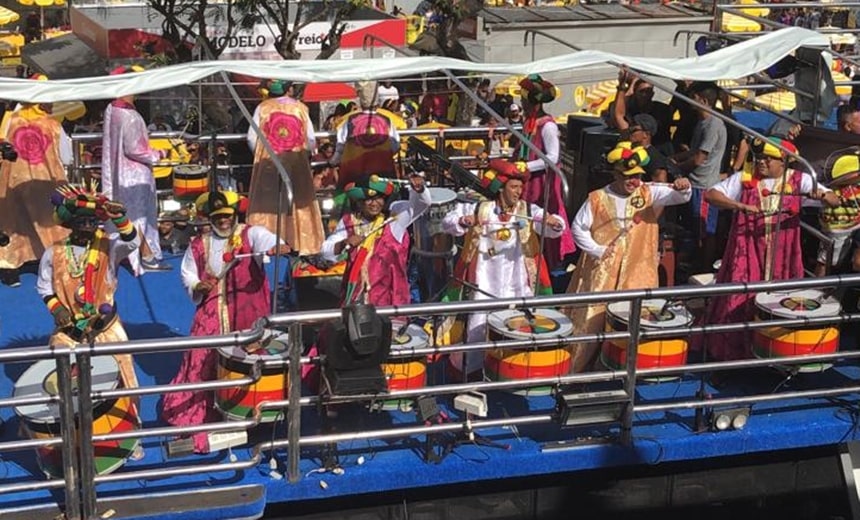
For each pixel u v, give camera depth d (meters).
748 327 5.95
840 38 14.16
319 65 6.80
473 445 5.76
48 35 22.95
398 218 6.05
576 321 6.50
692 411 6.23
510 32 18.98
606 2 22.17
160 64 13.79
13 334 7.35
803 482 6.30
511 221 6.30
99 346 4.84
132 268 8.23
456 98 12.34
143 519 5.12
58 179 8.17
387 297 6.03
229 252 5.78
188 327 7.51
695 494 6.18
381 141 8.30
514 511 5.95
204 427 5.19
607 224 6.45
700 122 8.10
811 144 8.79
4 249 8.09
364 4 14.52
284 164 8.18
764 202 6.45
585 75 15.59
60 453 5.26
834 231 6.89
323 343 5.22
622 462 5.77
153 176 8.41
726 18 20.00
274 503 5.61
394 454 5.68
